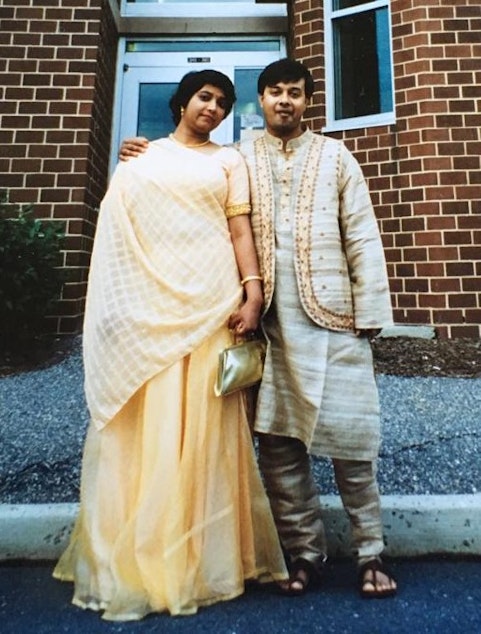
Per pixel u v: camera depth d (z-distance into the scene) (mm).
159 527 1382
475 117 4594
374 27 5215
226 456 1490
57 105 4699
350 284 1569
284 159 1664
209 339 1505
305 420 1474
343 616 1375
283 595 1475
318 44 5262
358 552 1532
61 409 2896
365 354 1535
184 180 1551
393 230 4605
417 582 1566
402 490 1957
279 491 1562
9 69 4730
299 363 1479
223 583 1431
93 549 1429
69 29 4848
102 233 1590
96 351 1514
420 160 4574
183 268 1509
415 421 2682
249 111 6254
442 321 4352
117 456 1483
